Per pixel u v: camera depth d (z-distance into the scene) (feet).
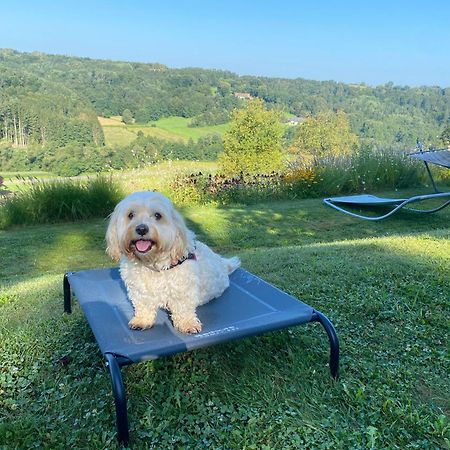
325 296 6.50
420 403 4.16
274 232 13.34
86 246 12.09
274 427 3.80
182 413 4.01
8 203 14.46
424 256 8.14
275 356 4.85
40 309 6.55
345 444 3.60
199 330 4.18
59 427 3.91
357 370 4.65
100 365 4.85
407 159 21.44
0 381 4.60
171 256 4.25
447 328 5.57
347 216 15.21
